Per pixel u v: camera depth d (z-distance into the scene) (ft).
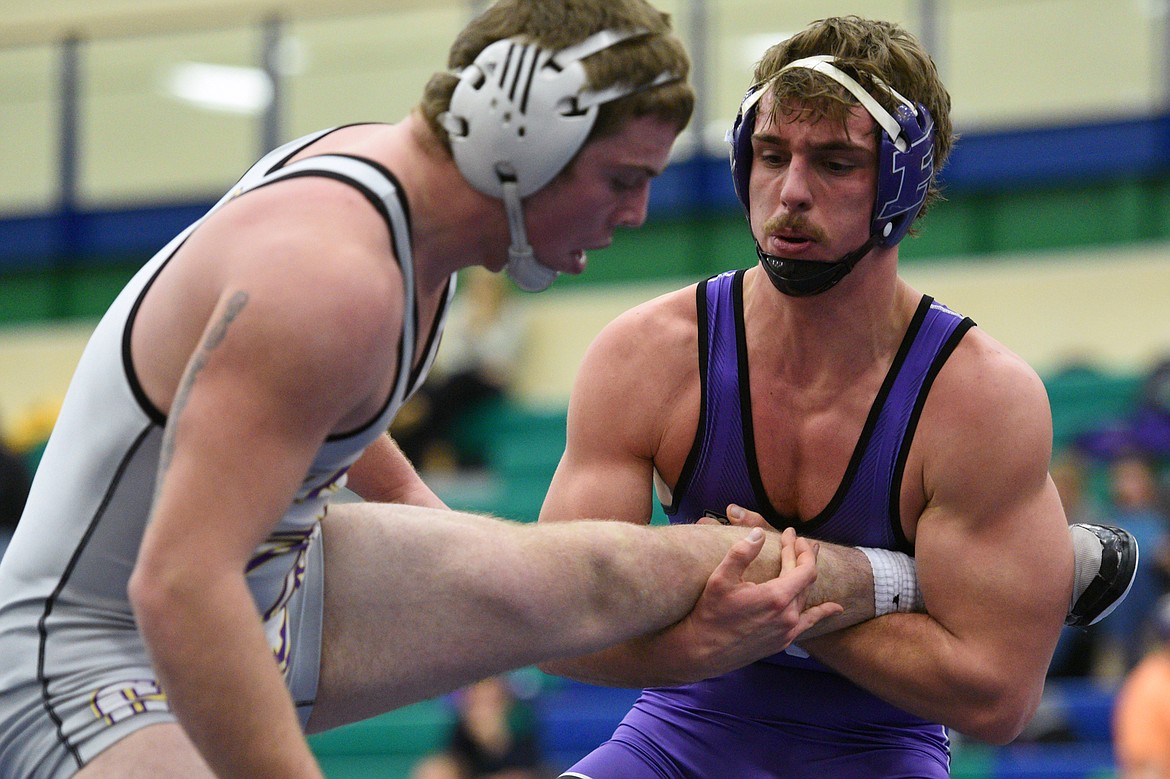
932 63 20.08
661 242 85.25
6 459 34.12
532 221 15.92
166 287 15.61
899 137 18.80
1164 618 44.60
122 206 92.17
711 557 20.12
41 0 95.76
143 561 14.08
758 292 20.88
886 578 20.71
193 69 91.09
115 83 92.58
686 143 84.38
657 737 21.86
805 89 18.67
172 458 14.26
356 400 14.94
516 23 15.55
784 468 20.79
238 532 14.16
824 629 20.65
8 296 95.40
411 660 18.98
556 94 15.21
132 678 16.46
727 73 82.84
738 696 21.80
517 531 19.70
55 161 93.81
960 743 50.29
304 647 18.49
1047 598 20.16
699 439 20.94
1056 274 78.28
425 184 15.69
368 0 88.17
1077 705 50.01
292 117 88.48
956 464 20.01
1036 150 79.66
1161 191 78.23
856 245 19.16
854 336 20.12
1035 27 79.66
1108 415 68.69
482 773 48.52
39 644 16.44
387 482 21.91
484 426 76.64
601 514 21.15
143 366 15.66
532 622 19.15
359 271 14.46
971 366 20.13
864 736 21.65
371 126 16.83
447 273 16.31
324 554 18.84
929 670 20.16
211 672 14.05
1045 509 20.30
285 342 14.06
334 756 59.67
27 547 16.79
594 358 21.68
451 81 15.72
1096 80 79.10
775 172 19.27
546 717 56.54
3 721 16.58
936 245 81.71
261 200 15.17
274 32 89.25
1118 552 21.11
